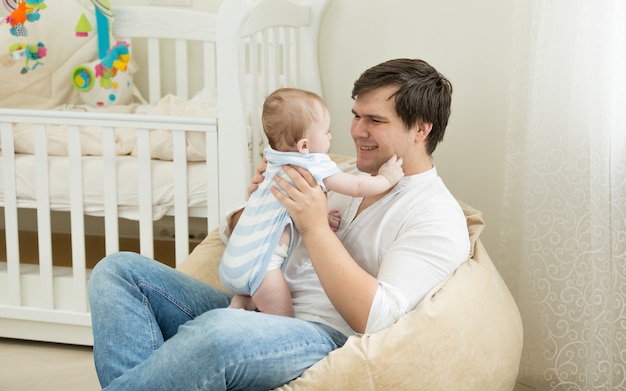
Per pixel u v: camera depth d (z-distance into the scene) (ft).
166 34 9.71
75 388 7.41
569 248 6.98
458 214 5.64
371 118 5.64
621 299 6.77
